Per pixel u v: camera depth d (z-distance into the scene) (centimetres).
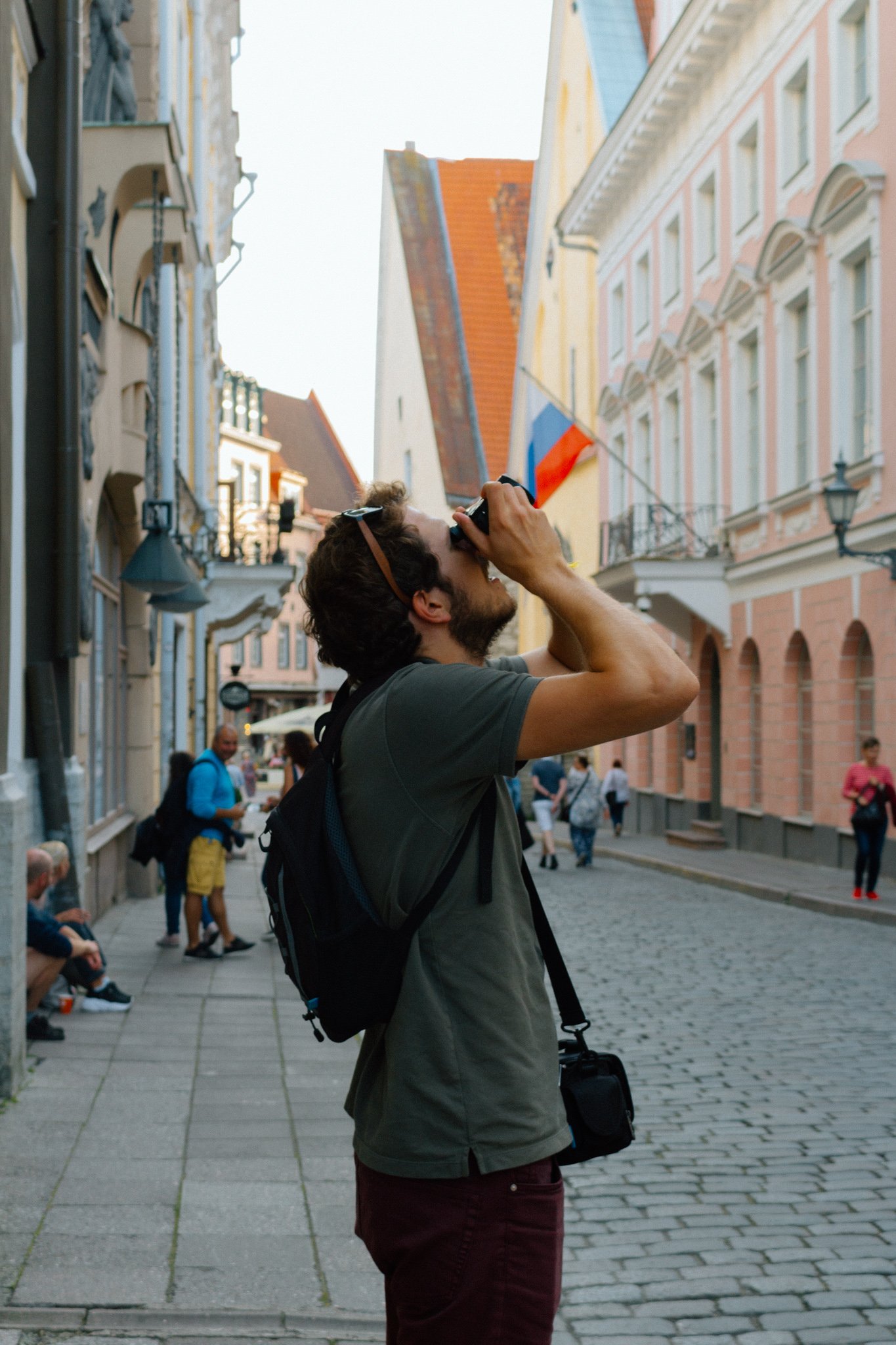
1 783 643
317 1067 727
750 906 1653
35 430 896
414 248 5722
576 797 2283
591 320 3572
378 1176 199
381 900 196
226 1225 471
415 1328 198
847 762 1998
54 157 873
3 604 665
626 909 1617
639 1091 714
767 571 2280
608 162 3083
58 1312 389
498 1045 194
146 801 1611
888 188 1802
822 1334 405
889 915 1450
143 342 1226
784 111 2191
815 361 2058
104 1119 609
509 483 200
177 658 2197
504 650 4359
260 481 7731
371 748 196
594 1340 402
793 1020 907
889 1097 697
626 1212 522
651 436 2972
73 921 870
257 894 1725
